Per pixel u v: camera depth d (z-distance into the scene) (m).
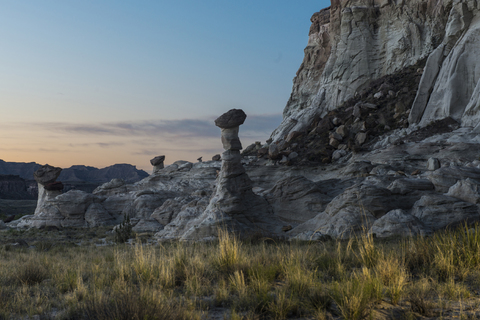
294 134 74.81
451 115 52.47
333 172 53.75
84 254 17.59
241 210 28.67
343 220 24.05
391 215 22.45
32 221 45.94
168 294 6.96
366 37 79.19
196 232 26.42
